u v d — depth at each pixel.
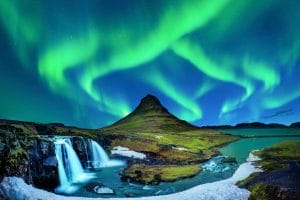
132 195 33.66
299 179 30.02
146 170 47.12
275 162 49.62
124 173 45.66
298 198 25.95
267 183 29.95
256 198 27.98
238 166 50.62
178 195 31.12
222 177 42.31
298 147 69.69
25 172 33.50
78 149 52.75
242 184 32.41
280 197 26.77
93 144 59.78
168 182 39.81
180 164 55.16
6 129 40.56
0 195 28.17
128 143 74.00
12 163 32.53
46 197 29.31
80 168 50.69
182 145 86.56
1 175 30.64
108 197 33.16
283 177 31.08
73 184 40.62
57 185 38.78
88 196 33.72
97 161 57.94
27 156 35.44
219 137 146.38
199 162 58.25
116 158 61.22
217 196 29.47
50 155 40.62
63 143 47.53
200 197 29.56
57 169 39.53
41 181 36.44
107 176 46.47
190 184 38.47
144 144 74.56
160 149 69.44
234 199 28.56
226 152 79.44
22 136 38.53
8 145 34.12
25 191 29.98
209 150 81.06
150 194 34.06
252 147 96.19
